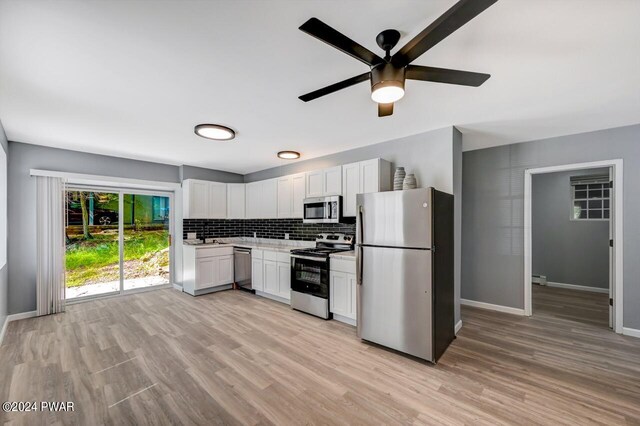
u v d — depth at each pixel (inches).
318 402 76.0
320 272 140.8
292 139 139.0
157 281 202.2
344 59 70.9
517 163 147.3
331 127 122.2
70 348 106.8
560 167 135.3
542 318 141.0
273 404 75.0
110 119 110.2
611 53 67.8
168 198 209.5
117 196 186.1
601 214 198.2
